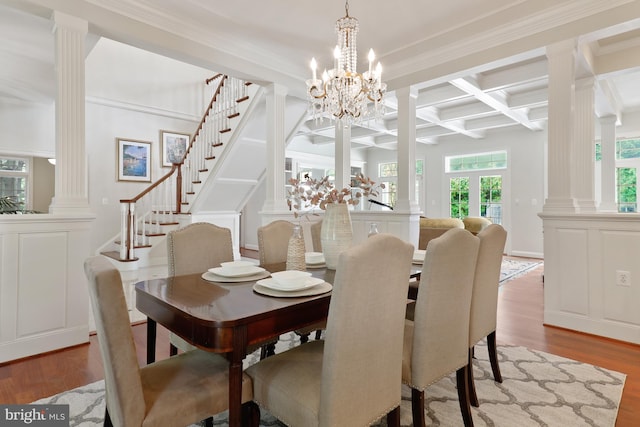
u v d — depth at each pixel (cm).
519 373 225
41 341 249
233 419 125
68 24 265
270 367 140
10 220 236
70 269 262
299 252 200
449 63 378
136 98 635
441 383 213
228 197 604
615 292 281
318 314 153
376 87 267
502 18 319
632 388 207
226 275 187
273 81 416
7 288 236
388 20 322
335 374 113
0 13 345
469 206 820
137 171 640
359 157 1004
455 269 158
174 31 328
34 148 548
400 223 422
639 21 270
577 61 339
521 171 743
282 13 314
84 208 271
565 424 172
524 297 407
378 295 122
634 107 597
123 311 110
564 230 306
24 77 436
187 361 147
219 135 530
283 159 432
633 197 615
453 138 841
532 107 611
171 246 210
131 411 111
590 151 375
